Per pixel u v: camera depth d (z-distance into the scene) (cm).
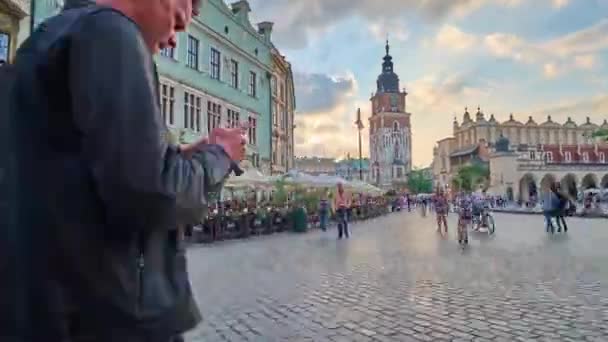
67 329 90
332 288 810
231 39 3055
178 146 113
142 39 103
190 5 122
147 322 96
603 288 776
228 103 3014
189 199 96
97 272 90
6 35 1363
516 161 7856
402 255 1284
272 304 687
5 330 88
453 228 2478
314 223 2652
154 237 100
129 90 92
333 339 513
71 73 92
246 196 2872
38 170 92
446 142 12044
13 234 90
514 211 4753
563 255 1220
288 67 4428
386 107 13800
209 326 569
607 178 8212
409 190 11800
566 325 554
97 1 110
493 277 899
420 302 688
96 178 87
